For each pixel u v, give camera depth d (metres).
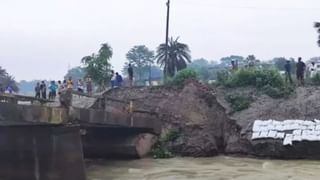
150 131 41.38
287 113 42.56
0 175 22.86
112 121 32.66
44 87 43.03
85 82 52.69
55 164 24.78
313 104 42.78
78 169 26.08
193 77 48.06
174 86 46.75
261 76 46.38
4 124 22.45
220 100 45.47
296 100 43.69
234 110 44.19
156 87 46.72
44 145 24.42
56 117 24.80
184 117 44.03
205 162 38.28
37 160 24.11
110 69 52.66
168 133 43.09
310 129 40.22
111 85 51.28
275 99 44.38
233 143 42.25
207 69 69.06
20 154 23.55
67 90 26.38
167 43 63.19
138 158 40.19
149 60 119.62
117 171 33.66
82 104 44.22
